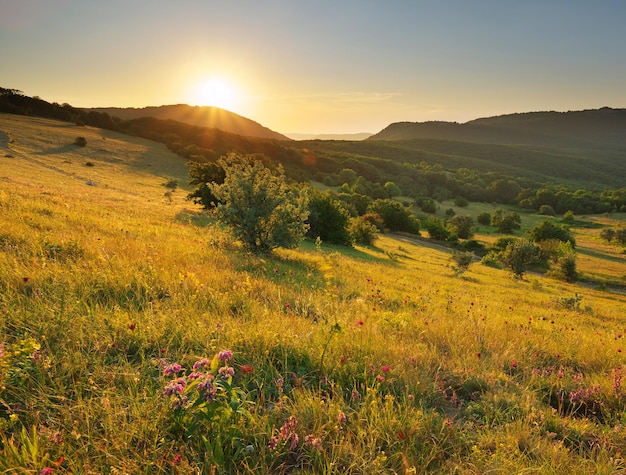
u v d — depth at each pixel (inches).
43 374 116.4
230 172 650.8
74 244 297.1
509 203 6683.1
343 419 112.5
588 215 5693.9
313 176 5674.2
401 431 112.7
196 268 304.0
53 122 4623.5
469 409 137.6
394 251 2175.2
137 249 347.6
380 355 167.5
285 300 262.5
